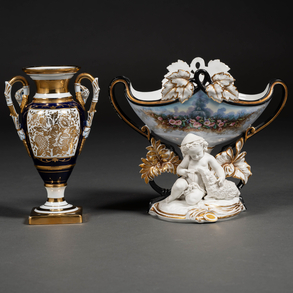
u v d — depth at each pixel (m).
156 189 4.48
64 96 4.09
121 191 5.07
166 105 4.07
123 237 3.72
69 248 3.51
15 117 4.10
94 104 4.15
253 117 4.25
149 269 3.13
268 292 2.83
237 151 4.37
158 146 4.38
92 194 4.96
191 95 3.98
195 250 3.43
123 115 4.39
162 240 3.64
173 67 4.76
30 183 5.38
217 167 4.18
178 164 4.40
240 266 3.16
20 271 3.13
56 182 4.18
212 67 4.65
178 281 2.96
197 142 4.06
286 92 4.38
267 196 4.78
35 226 4.01
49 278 3.02
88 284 2.94
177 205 4.13
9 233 3.84
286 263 3.20
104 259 3.29
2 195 4.92
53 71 3.95
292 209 4.36
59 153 4.06
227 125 4.17
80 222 4.09
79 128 4.12
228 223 4.01
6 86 4.04
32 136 4.04
